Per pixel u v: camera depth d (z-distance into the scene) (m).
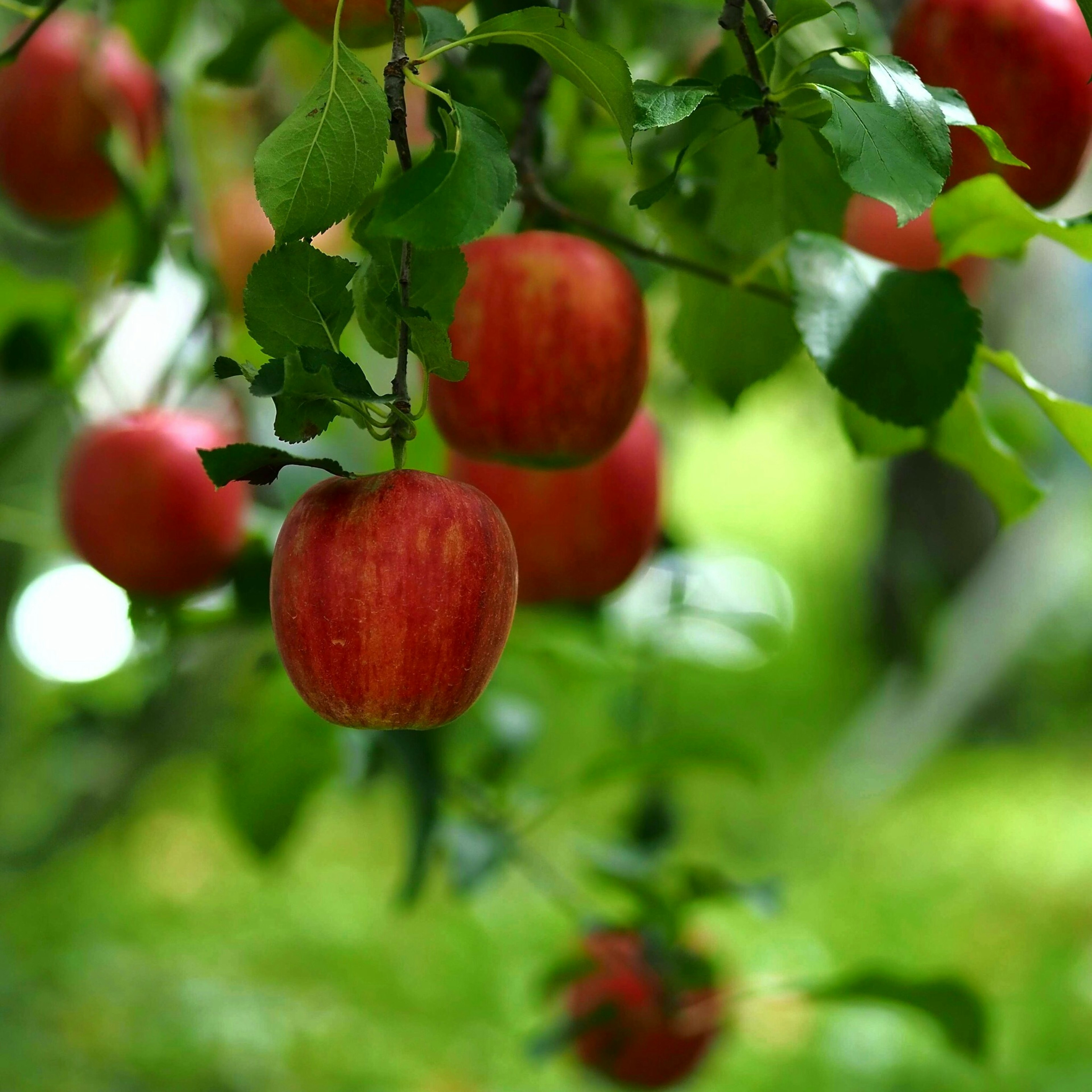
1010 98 2.66
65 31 2.94
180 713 3.51
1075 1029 5.70
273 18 2.85
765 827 7.39
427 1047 5.36
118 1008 5.32
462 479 2.86
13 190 2.96
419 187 2.48
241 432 2.93
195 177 3.00
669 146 2.79
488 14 2.66
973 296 2.91
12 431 3.06
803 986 2.97
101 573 2.88
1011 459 2.74
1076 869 7.47
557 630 3.07
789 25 2.54
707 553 3.20
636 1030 3.00
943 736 7.68
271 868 3.08
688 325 2.77
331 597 2.53
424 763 2.92
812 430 4.86
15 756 4.15
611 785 3.01
